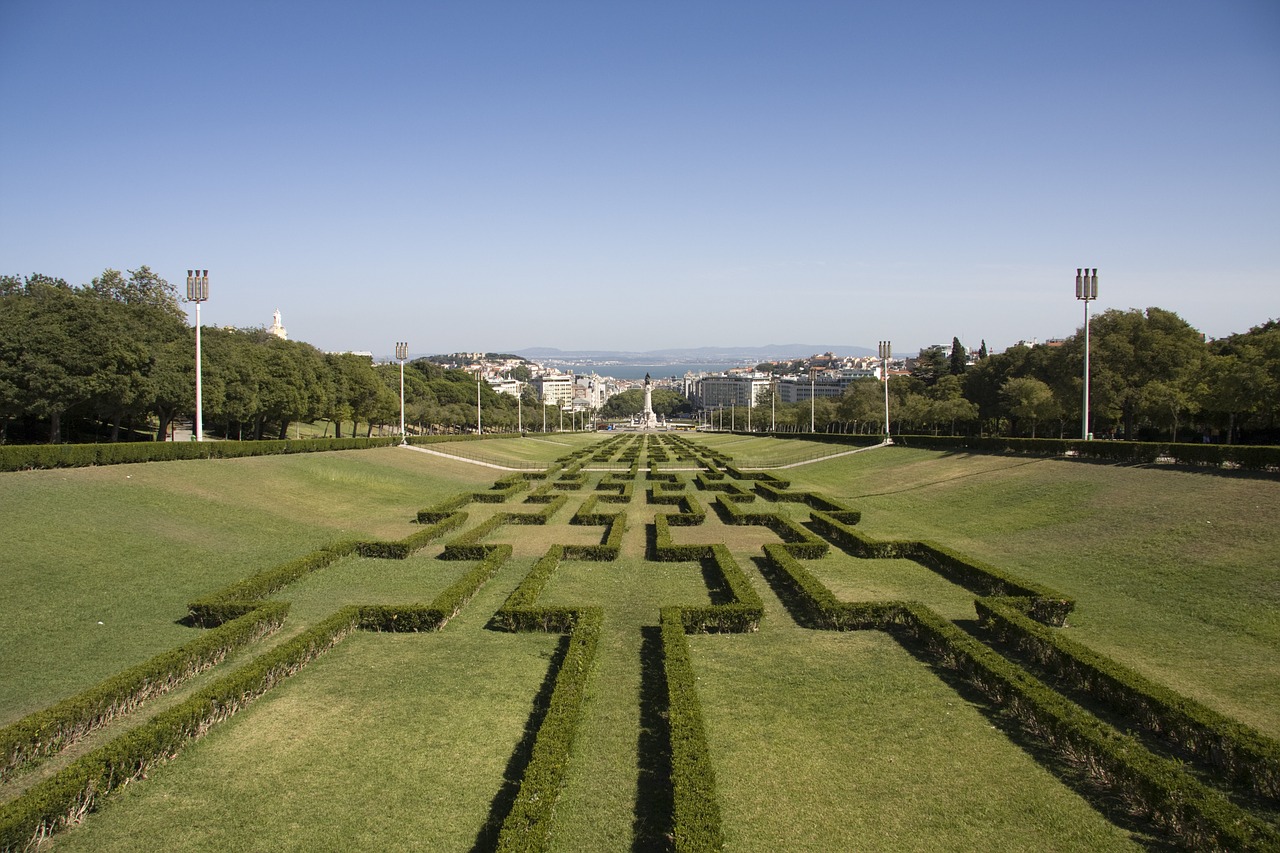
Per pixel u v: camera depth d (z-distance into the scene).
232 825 13.24
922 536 39.72
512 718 17.53
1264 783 13.89
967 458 63.03
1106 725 15.73
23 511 31.70
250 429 98.06
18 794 13.86
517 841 11.77
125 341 58.38
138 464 44.69
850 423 149.75
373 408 108.25
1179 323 75.81
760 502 53.91
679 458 92.81
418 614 23.78
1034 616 24.25
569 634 23.62
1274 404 61.34
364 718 17.47
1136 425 93.56
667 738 16.52
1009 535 38.00
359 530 41.97
